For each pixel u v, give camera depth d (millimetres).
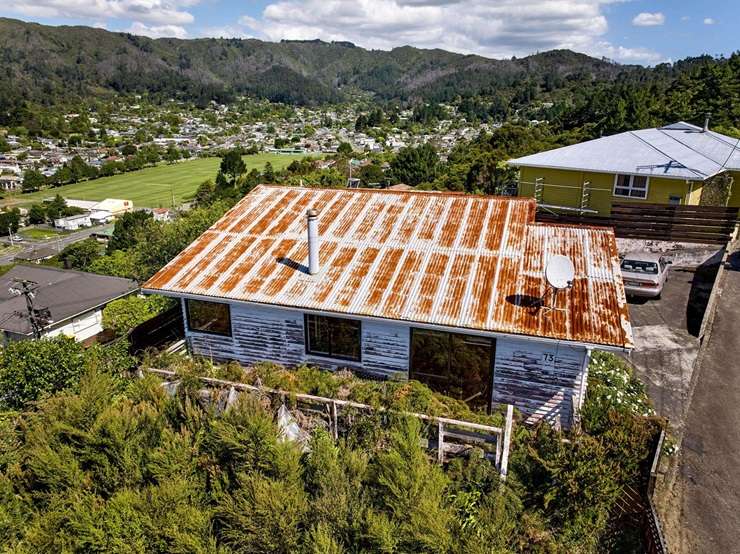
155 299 26062
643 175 24391
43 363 13438
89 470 9750
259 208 16656
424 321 11570
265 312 13586
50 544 8453
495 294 12047
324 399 10984
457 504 9195
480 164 49969
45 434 9914
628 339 10562
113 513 8570
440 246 13812
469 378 12305
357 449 9688
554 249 13312
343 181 82000
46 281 37688
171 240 34688
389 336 12602
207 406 10930
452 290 12328
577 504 9352
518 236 13906
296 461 9273
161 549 8484
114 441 9703
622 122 54438
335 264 13727
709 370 14914
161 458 9430
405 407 10453
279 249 14625
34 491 9336
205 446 9945
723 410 13164
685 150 26938
